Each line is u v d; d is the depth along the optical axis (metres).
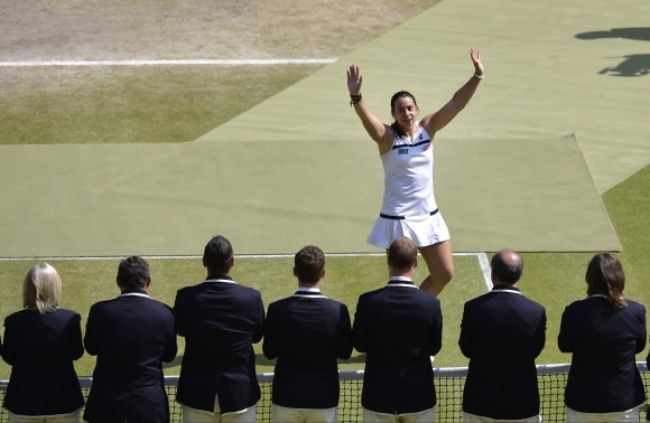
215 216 49.59
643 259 45.12
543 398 33.69
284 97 65.44
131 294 26.91
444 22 78.75
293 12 81.75
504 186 52.22
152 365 26.73
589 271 27.44
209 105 64.56
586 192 51.41
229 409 27.19
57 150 57.69
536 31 76.50
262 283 43.69
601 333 26.80
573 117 61.00
